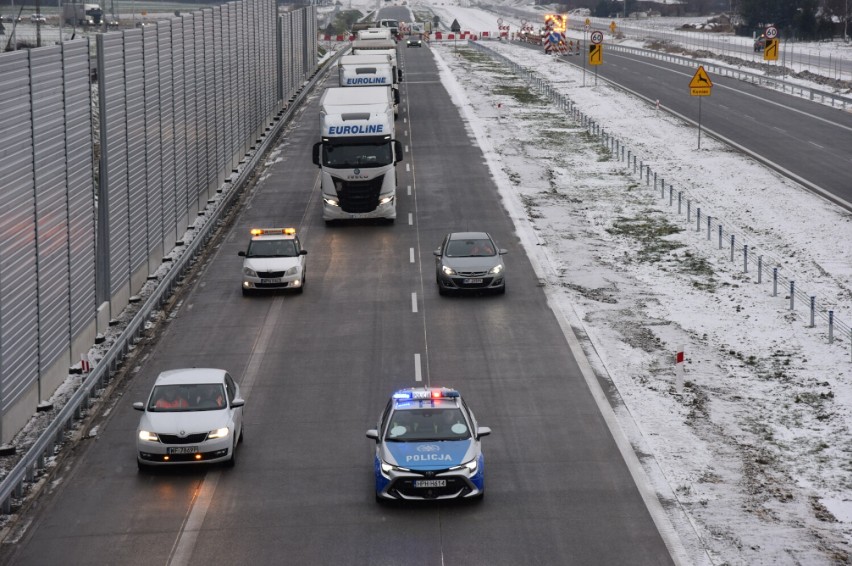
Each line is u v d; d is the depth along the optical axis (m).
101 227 30.06
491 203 47.91
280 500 18.58
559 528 17.14
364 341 28.67
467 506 18.14
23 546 16.98
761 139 63.69
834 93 84.88
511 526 17.23
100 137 29.53
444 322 30.33
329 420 22.80
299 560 16.12
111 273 30.56
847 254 38.19
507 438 21.53
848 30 146.25
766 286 34.38
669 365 26.44
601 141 65.12
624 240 41.47
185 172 41.75
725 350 27.89
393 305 32.28
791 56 114.00
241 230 43.44
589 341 28.42
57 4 36.94
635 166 55.19
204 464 20.41
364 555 16.23
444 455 17.89
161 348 28.48
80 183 27.31
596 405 23.45
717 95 86.25
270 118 70.81
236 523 17.61
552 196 49.75
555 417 22.72
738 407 23.45
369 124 42.69
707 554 16.11
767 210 45.44
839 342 28.22
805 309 31.64
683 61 118.56
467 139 65.50
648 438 21.39
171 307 32.66
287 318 31.12
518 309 31.64
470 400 23.89
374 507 18.17
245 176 51.97
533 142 64.88
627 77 101.19
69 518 18.05
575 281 35.16
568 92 89.56
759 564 15.76
